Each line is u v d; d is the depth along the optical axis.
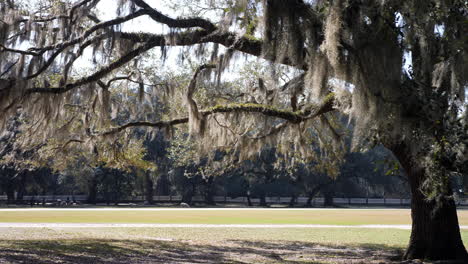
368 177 58.31
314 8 8.84
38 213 31.66
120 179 58.06
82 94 12.01
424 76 8.60
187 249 13.24
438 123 8.09
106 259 10.59
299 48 8.90
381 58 8.23
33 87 11.55
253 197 64.25
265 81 14.09
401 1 8.12
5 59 10.75
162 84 15.47
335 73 8.55
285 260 11.28
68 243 13.63
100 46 11.34
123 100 16.78
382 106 8.33
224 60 11.37
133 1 10.63
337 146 14.38
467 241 15.34
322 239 16.69
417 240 11.47
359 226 22.03
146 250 12.65
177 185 58.91
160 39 11.04
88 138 15.24
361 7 8.15
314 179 55.62
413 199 11.54
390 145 11.02
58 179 57.34
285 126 13.67
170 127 13.84
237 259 11.32
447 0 8.11
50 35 11.33
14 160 20.48
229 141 13.76
